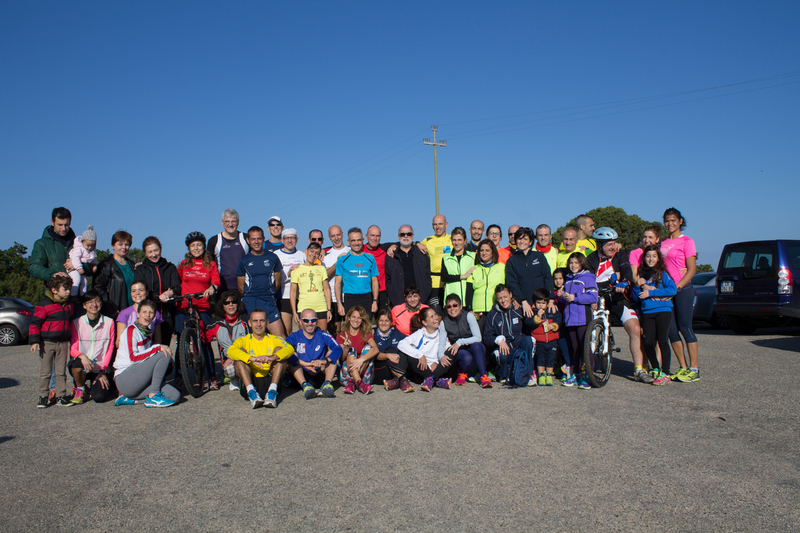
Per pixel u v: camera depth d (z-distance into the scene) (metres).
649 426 4.56
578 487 3.34
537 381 6.57
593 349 6.06
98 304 5.95
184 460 3.99
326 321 7.25
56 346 5.85
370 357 6.24
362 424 4.86
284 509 3.13
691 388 5.98
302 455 4.05
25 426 5.01
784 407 5.07
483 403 5.56
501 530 2.82
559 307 6.52
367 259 7.57
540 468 3.67
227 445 4.33
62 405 5.88
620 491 3.27
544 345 6.47
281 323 6.94
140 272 6.66
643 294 6.25
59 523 3.00
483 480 3.49
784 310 10.44
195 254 6.81
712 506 3.05
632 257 6.53
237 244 7.38
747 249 11.15
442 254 8.41
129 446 4.35
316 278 7.17
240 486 3.48
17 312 13.74
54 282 5.74
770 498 3.14
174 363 6.40
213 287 6.92
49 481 3.61
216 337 6.67
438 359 6.38
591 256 6.79
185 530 2.89
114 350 6.20
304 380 6.18
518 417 4.94
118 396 6.27
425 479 3.52
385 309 6.52
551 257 7.66
